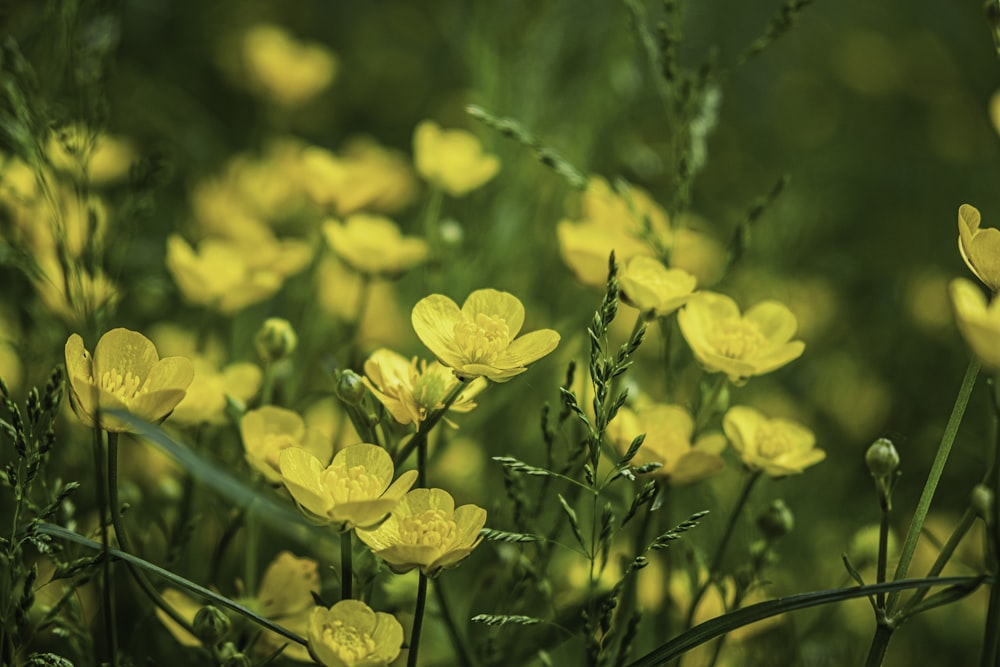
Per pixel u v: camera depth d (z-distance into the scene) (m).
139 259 0.75
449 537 0.48
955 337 0.86
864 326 0.90
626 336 0.75
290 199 0.84
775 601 0.47
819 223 0.93
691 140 0.59
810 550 0.65
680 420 0.53
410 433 0.52
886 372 0.82
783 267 0.83
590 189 0.58
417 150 0.65
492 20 0.80
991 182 1.06
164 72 1.06
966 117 1.21
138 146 0.93
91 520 0.56
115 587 0.57
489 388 0.65
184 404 0.53
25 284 0.62
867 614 0.60
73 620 0.52
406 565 0.47
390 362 0.50
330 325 0.69
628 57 0.80
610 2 0.88
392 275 0.61
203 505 0.58
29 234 0.62
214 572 0.54
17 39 0.64
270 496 0.54
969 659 0.62
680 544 0.57
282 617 0.52
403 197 0.89
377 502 0.46
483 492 0.64
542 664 0.56
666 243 0.62
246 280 0.60
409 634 0.56
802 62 1.33
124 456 0.60
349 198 0.63
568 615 0.54
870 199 1.05
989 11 0.51
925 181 1.08
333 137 1.14
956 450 0.71
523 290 0.74
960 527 0.48
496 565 0.55
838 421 0.76
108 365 0.48
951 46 1.29
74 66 0.60
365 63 1.23
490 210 0.75
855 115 1.27
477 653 0.53
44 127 0.58
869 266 0.95
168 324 0.71
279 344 0.55
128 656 0.52
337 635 0.47
